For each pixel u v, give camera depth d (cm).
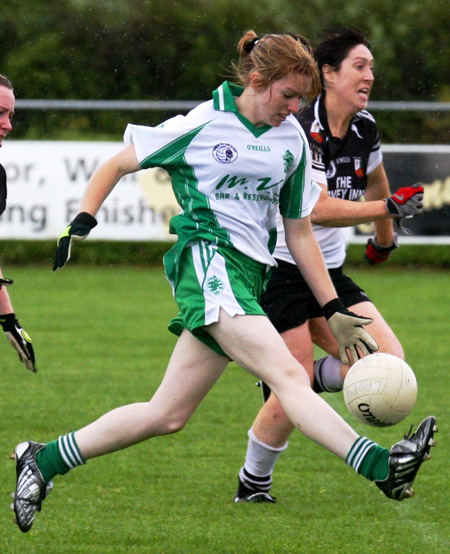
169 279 1473
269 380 1366
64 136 6009
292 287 1809
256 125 1432
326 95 1866
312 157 1827
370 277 5481
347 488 1891
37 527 1622
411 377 1405
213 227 1426
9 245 5912
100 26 6325
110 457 2102
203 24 6359
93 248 5966
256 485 1789
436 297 4738
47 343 3525
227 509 1742
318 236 1870
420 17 6391
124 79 6322
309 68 1388
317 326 1864
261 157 1418
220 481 1925
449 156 5159
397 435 2319
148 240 5234
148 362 3203
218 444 2214
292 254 1530
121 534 1591
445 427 2392
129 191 5216
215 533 1600
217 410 2562
